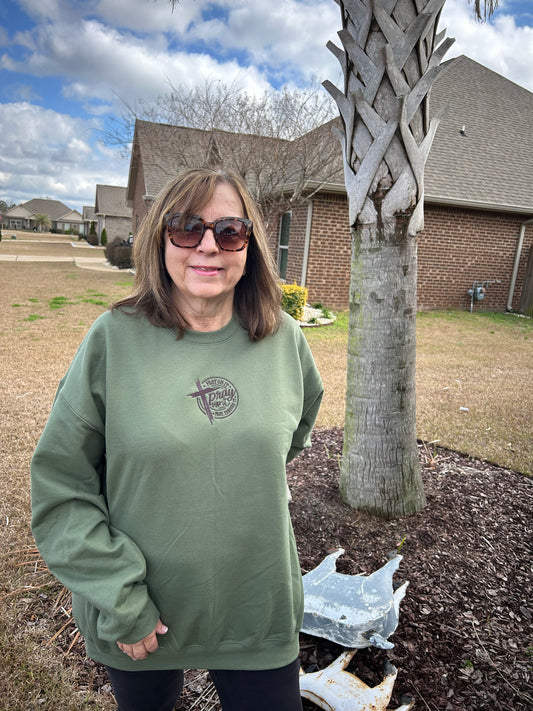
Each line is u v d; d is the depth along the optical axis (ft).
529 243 42.42
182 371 3.92
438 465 12.85
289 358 4.53
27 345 24.62
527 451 14.10
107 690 6.41
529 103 51.52
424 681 6.42
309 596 6.91
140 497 3.76
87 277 58.39
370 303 9.49
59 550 3.63
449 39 8.46
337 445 13.82
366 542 9.18
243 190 4.19
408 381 9.75
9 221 369.91
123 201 163.84
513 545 9.31
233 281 4.09
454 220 39.93
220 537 3.86
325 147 33.71
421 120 8.75
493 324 36.63
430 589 8.03
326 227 36.96
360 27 8.31
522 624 7.42
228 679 4.28
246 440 3.91
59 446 3.70
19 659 6.80
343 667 6.22
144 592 3.74
